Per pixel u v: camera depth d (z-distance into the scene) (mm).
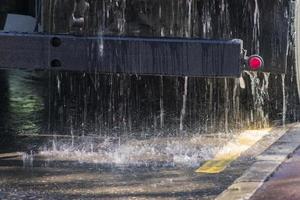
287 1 10477
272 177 9430
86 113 13258
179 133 12227
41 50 9305
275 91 12305
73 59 9328
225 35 10297
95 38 9297
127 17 9984
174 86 12719
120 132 12320
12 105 14406
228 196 8547
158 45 9281
